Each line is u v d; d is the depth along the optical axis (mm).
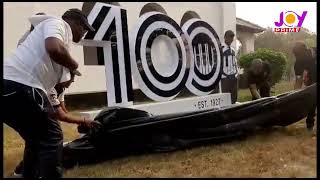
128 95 6230
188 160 4398
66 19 3242
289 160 4277
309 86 5684
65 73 3109
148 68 6543
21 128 3055
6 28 8250
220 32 13750
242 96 10461
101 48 6477
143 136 4598
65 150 4203
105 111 4531
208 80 7867
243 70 12172
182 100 7055
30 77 2955
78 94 10039
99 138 4367
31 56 2971
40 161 3023
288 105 5516
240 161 4297
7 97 2951
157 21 6773
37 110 2975
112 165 4312
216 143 5020
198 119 4879
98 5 5855
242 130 5199
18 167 3889
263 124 5363
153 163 4328
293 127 5891
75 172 4059
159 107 6590
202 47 7777
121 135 4473
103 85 10742
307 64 5902
